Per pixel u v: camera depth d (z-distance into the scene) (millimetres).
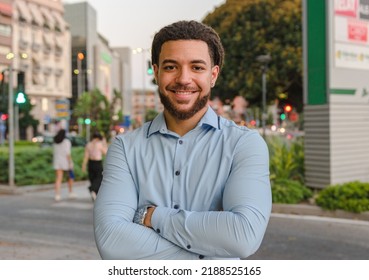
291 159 10367
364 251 6090
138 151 1745
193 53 1656
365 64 10359
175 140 1713
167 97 1685
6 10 55156
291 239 6750
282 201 8945
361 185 8477
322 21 9859
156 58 1734
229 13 36750
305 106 10297
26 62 67562
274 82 35156
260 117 42625
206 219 1559
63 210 10117
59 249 6449
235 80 35375
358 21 10227
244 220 1553
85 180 16109
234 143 1676
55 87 75500
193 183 1660
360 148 10312
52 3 76312
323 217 8258
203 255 1613
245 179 1624
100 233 1653
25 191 13273
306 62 10227
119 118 36438
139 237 1602
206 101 1701
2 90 14086
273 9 34906
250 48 34875
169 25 1708
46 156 15109
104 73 103312
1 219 9000
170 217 1592
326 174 9844
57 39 76625
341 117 9945
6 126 53188
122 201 1702
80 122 38094
